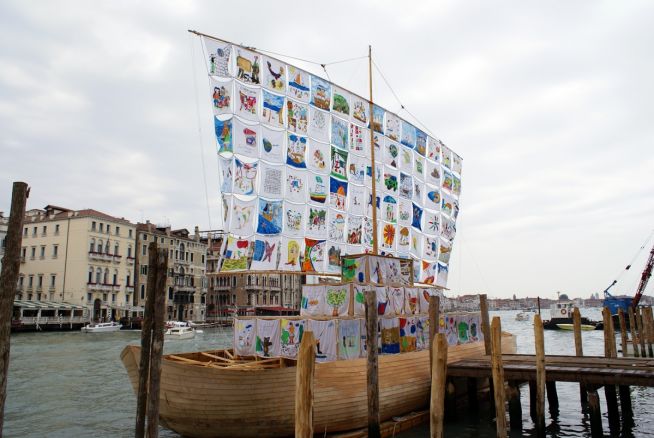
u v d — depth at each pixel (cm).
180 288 8225
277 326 1477
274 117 1783
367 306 1212
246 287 8556
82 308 6700
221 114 1622
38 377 2558
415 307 1812
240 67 1698
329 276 1936
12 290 732
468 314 2105
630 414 1722
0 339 712
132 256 7606
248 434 1209
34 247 7294
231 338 5747
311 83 1945
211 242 9225
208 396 1165
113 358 3384
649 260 5894
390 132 2341
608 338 2252
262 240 1673
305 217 1836
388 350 1571
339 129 2039
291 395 1234
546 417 1758
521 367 1517
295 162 1828
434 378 1045
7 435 1462
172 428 1240
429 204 2588
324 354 1409
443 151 2784
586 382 1398
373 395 1174
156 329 921
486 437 1452
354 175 2078
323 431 1282
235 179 1627
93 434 1477
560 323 7594
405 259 1880
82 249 6900
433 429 1024
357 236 2052
